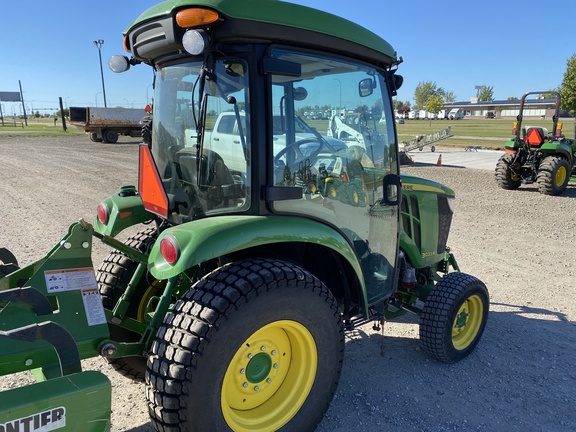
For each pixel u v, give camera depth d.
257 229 2.39
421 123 59.34
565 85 23.56
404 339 4.12
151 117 3.32
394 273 3.51
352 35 2.70
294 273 2.46
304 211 2.74
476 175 13.90
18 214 8.34
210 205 2.70
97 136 25.22
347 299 3.11
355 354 3.84
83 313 2.39
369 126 3.13
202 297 2.28
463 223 8.05
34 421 1.92
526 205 9.71
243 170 2.52
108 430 2.10
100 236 2.75
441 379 3.50
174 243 2.26
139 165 2.88
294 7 2.41
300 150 2.70
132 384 3.36
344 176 2.99
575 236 7.35
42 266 2.38
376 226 3.29
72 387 2.00
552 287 5.32
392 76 3.26
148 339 2.48
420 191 3.84
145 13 2.54
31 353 2.18
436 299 3.55
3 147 21.83
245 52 2.37
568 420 3.08
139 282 3.16
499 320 4.51
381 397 3.26
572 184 12.67
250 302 2.29
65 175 13.16
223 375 2.26
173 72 2.83
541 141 10.97
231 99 2.43
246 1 2.25
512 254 6.43
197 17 2.21
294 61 2.56
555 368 3.70
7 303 2.31
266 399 2.63
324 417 3.04
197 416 2.20
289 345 2.65
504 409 3.17
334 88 2.83
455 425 3.00
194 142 2.74
